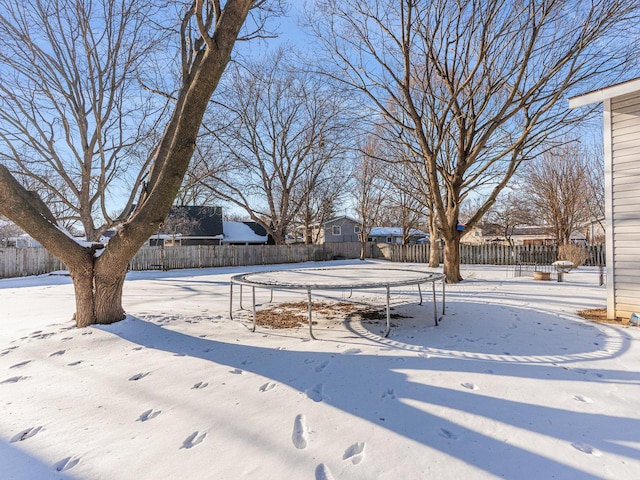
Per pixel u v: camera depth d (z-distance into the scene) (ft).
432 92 32.30
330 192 86.84
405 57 27.50
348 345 12.69
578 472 5.59
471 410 7.65
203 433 6.94
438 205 32.19
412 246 77.36
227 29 12.25
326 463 5.93
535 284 31.73
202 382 9.46
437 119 32.89
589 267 53.72
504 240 114.73
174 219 73.67
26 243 89.76
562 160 57.98
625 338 13.17
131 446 6.56
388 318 13.88
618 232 16.12
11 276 45.27
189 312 19.19
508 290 27.66
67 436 6.97
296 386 9.09
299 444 6.49
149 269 57.72
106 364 10.98
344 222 125.08
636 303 15.57
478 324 15.81
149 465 5.98
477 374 9.74
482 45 26.35
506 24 25.57
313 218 88.69
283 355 11.61
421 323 16.22
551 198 59.77
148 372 10.25
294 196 84.53
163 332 14.55
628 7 22.18
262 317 17.98
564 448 6.23
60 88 34.50
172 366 10.69
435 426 7.03
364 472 5.68
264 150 74.18
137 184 35.65
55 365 10.97
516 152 31.14
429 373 9.83
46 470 5.95
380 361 10.89
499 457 6.00
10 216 13.33
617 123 15.94
